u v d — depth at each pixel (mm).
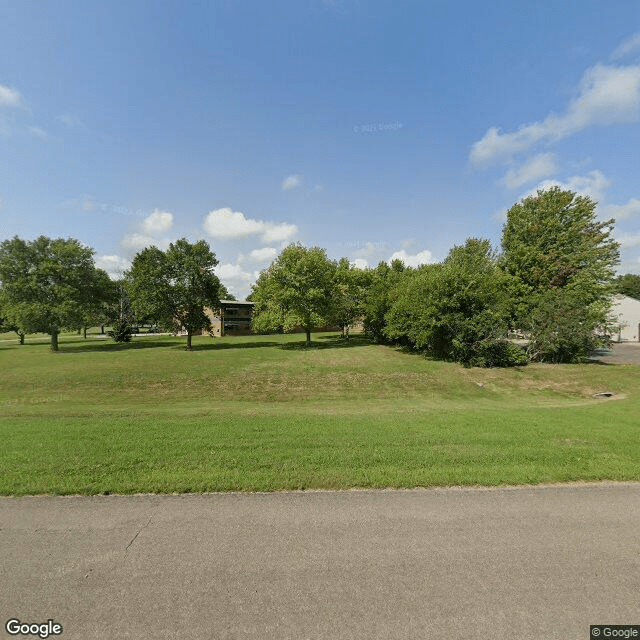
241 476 4566
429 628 2213
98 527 3381
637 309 43219
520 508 3777
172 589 2547
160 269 34188
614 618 2299
